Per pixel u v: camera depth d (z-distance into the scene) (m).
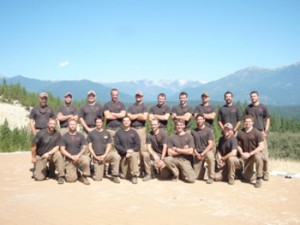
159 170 11.38
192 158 11.38
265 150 11.55
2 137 31.05
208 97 12.33
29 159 15.18
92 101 12.47
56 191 9.64
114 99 12.51
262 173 10.55
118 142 11.09
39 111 12.16
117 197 9.12
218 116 12.34
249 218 7.59
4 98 81.06
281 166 16.45
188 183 10.79
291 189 10.09
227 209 8.20
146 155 11.12
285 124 65.38
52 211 7.89
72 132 10.82
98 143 11.02
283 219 7.55
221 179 11.05
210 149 11.02
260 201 8.87
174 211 8.02
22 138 30.92
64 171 10.73
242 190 9.95
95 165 10.99
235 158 10.53
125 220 7.36
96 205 8.39
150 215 7.71
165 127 12.49
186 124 12.35
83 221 7.27
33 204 8.39
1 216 7.51
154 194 9.46
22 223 7.12
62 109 12.67
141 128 12.52
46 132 10.76
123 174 11.28
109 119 12.48
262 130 11.68
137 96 12.52
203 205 8.50
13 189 9.81
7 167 13.09
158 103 12.57
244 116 11.84
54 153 10.66
